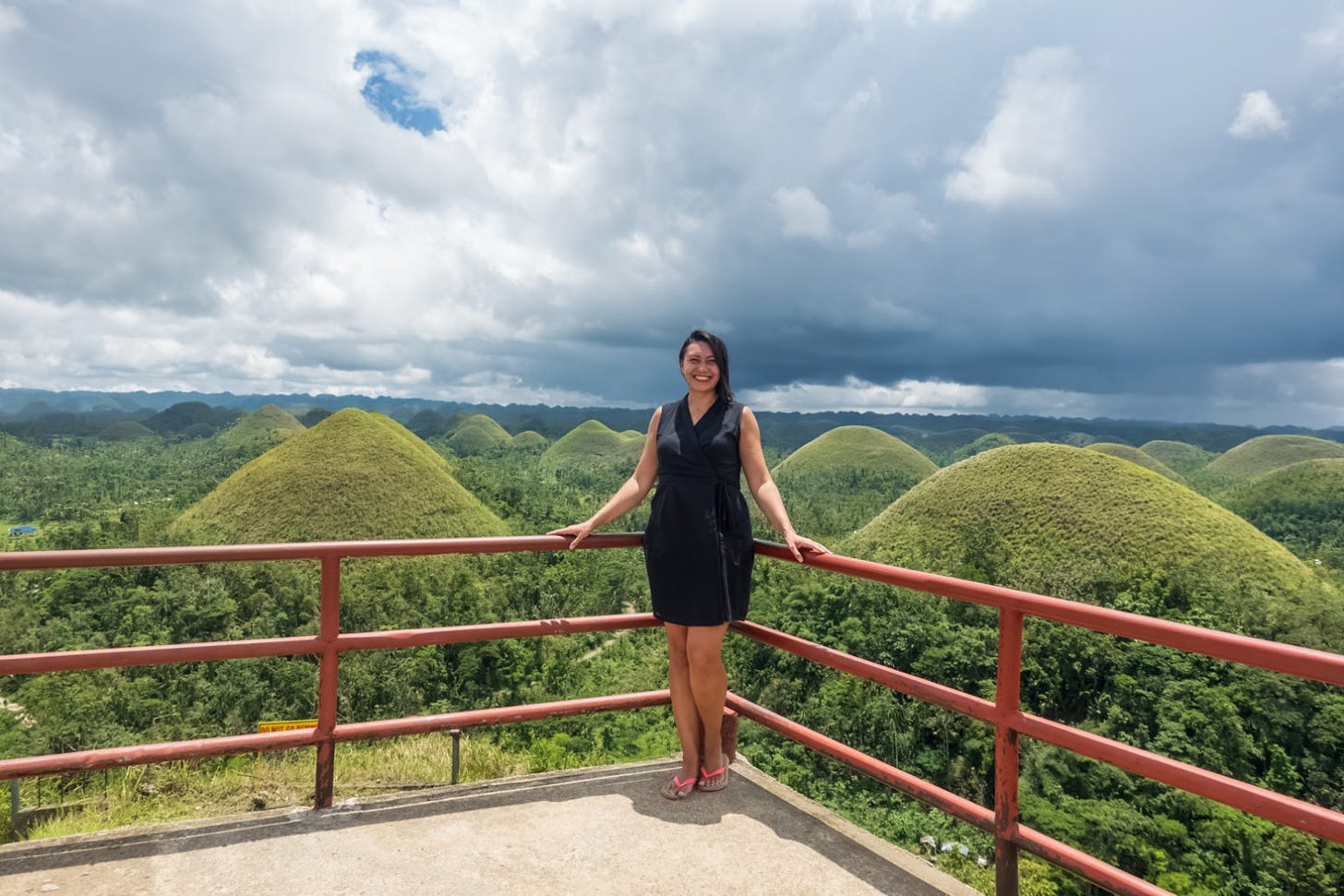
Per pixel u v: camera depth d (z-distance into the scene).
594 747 23.64
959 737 25.70
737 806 2.96
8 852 2.52
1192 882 18.41
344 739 2.84
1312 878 18.22
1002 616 2.24
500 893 2.37
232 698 31.58
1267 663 1.65
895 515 59.62
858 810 18.16
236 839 2.65
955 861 15.01
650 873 2.49
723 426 2.82
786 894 2.39
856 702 27.58
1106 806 20.89
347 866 2.50
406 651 36.81
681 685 3.05
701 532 2.76
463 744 6.82
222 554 2.58
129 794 5.55
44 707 29.97
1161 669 29.66
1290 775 25.55
